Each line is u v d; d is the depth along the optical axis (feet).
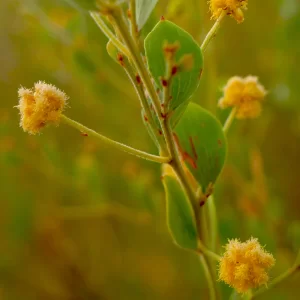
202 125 0.47
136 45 0.39
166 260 1.07
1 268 1.10
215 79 0.71
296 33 0.87
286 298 0.84
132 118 0.94
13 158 0.97
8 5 1.05
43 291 1.12
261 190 0.81
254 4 0.98
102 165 0.97
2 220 1.11
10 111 1.11
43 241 1.11
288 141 1.05
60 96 0.41
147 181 0.84
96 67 0.84
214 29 0.43
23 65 1.11
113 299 1.09
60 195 1.09
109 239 1.12
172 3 0.66
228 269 0.41
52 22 0.84
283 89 0.93
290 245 0.85
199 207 0.46
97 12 0.37
